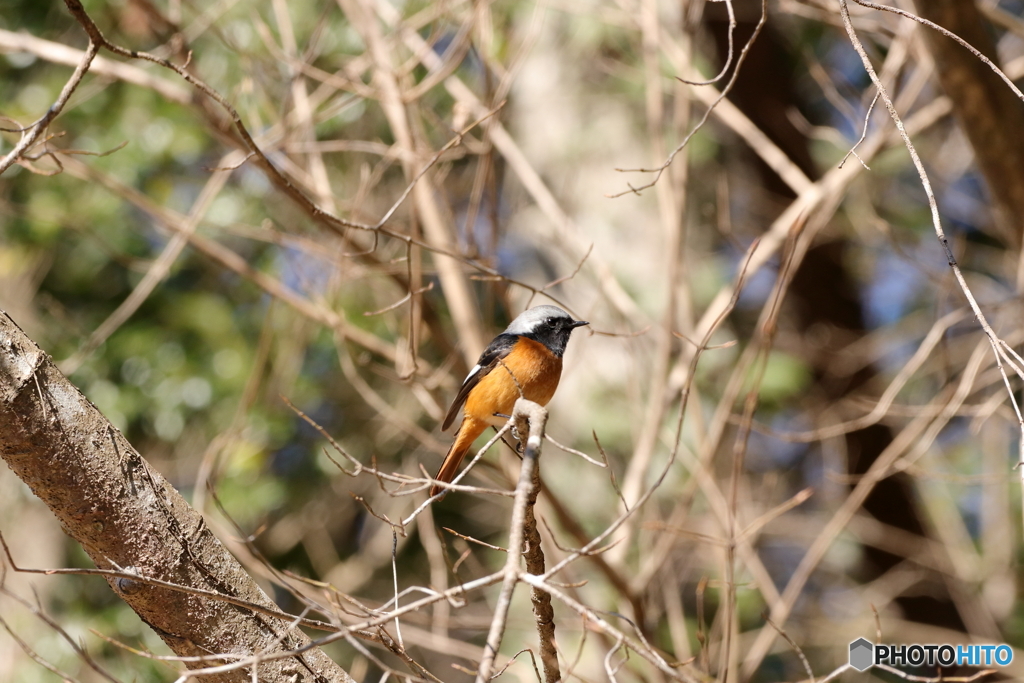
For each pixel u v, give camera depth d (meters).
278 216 14.63
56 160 6.89
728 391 10.23
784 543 15.89
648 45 10.49
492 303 10.49
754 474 15.42
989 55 8.12
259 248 15.33
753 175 16.64
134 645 12.85
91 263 15.28
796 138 16.41
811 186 10.80
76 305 15.54
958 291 10.65
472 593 12.83
